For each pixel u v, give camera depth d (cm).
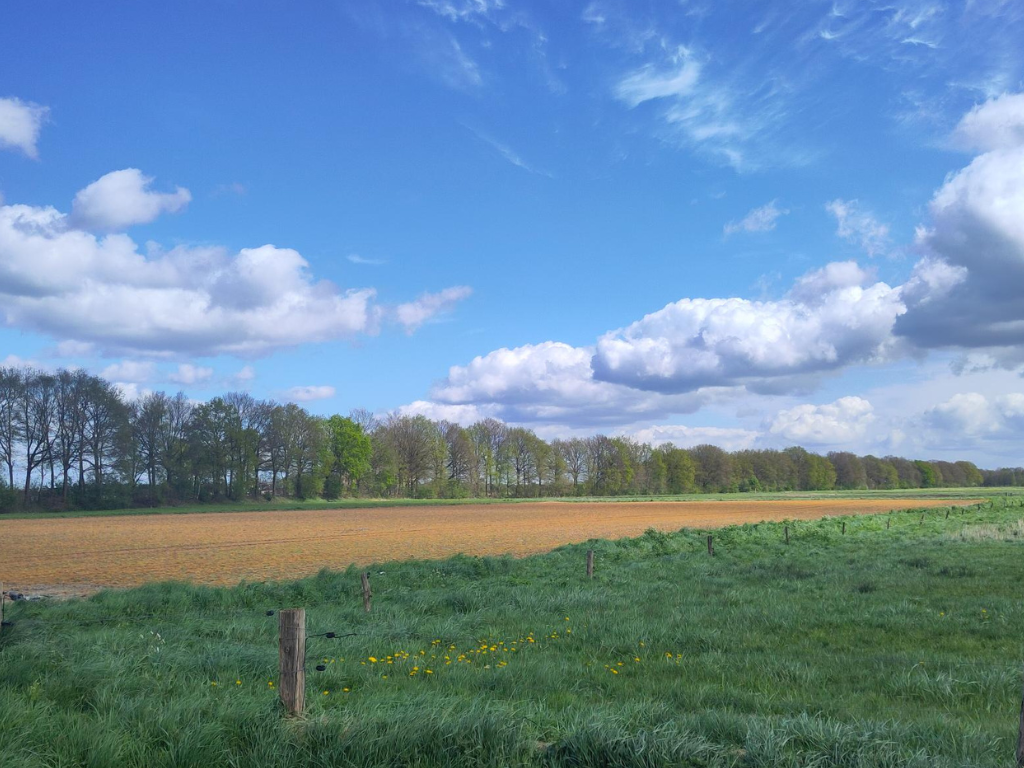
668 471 17662
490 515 7462
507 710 639
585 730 577
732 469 18938
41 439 9050
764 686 873
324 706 723
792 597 1561
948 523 4606
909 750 570
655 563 2412
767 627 1252
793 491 19938
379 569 2278
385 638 1176
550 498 14588
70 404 9238
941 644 1112
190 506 9769
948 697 814
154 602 1634
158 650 976
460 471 14950
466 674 905
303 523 6172
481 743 574
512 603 1540
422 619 1366
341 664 940
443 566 2286
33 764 531
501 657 1038
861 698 812
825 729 599
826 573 1984
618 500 13175
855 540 3384
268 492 11769
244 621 1371
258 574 2570
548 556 2722
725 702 788
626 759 552
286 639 643
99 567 2850
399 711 638
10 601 1638
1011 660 988
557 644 1141
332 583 1930
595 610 1428
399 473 14050
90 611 1517
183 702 664
